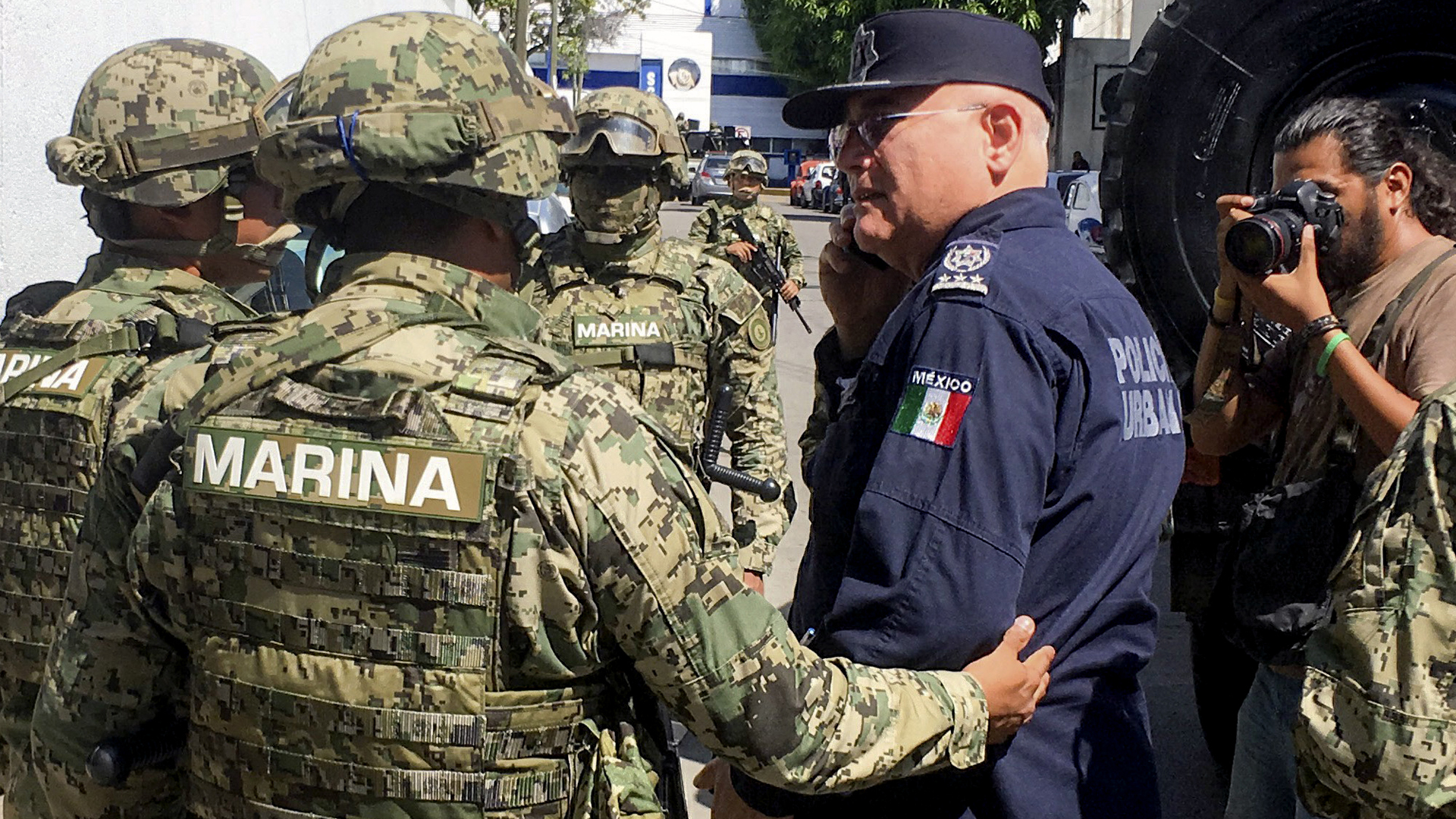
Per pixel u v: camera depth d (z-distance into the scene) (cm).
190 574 142
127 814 155
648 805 136
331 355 138
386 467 131
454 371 137
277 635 135
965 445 156
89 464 186
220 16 486
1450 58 286
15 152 322
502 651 132
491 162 142
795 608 195
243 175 212
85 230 364
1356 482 213
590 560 133
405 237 146
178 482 143
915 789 169
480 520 129
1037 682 161
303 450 135
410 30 143
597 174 325
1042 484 159
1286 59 299
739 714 137
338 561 132
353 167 138
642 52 4603
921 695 149
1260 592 221
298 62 620
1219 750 354
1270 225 212
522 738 134
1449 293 210
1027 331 159
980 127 178
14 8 320
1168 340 321
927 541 156
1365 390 205
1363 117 221
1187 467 299
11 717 194
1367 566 147
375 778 132
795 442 727
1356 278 225
